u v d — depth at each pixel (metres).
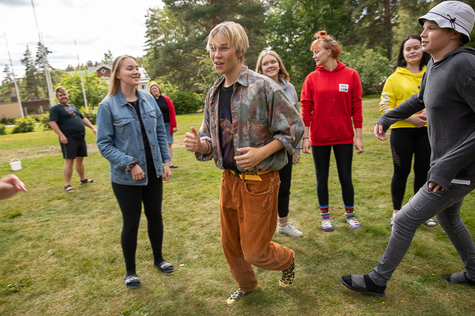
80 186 5.68
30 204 4.74
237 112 1.78
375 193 4.19
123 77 2.44
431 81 1.91
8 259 3.07
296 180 5.12
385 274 2.11
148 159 2.55
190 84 37.00
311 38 33.38
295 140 1.77
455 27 1.73
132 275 2.55
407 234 2.02
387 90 3.23
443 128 1.89
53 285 2.60
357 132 3.27
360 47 25.42
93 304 2.33
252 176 1.84
